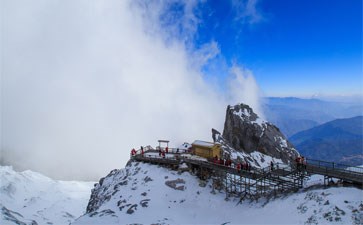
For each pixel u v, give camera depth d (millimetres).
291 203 45906
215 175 64812
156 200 58125
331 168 49781
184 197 58750
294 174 52938
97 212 55719
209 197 58375
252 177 55125
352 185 45000
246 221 46531
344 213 37750
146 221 49906
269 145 98938
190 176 65188
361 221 35781
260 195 55375
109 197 65000
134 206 55938
